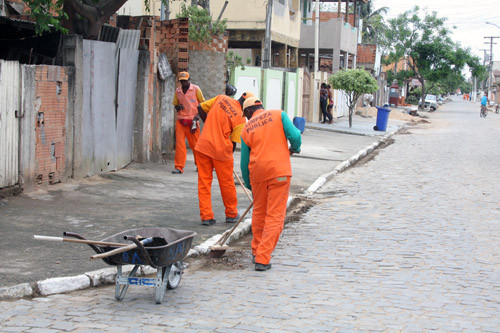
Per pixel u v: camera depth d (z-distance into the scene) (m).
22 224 8.33
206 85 18.39
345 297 6.20
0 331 5.03
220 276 7.07
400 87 78.25
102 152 12.14
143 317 5.51
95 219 8.96
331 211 11.07
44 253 7.25
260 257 7.25
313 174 15.51
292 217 10.48
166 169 13.85
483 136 30.05
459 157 20.25
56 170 10.59
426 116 53.44
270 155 7.27
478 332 5.21
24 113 9.52
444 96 143.88
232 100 9.06
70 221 8.72
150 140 14.13
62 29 10.68
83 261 7.06
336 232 9.36
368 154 21.86
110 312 5.64
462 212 10.86
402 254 8.00
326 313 5.68
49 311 5.60
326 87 32.91
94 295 6.22
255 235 7.67
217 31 18.48
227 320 5.45
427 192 13.08
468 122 44.34
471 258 7.80
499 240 8.78
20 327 5.14
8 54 11.82
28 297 6.00
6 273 6.44
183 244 6.02
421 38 63.44
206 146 9.01
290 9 34.56
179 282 6.59
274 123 7.33
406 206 11.46
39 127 9.97
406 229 9.51
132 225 8.80
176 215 9.71
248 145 7.55
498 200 12.07
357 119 40.31
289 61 35.47
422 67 64.38
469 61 62.88
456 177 15.43
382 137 28.31
